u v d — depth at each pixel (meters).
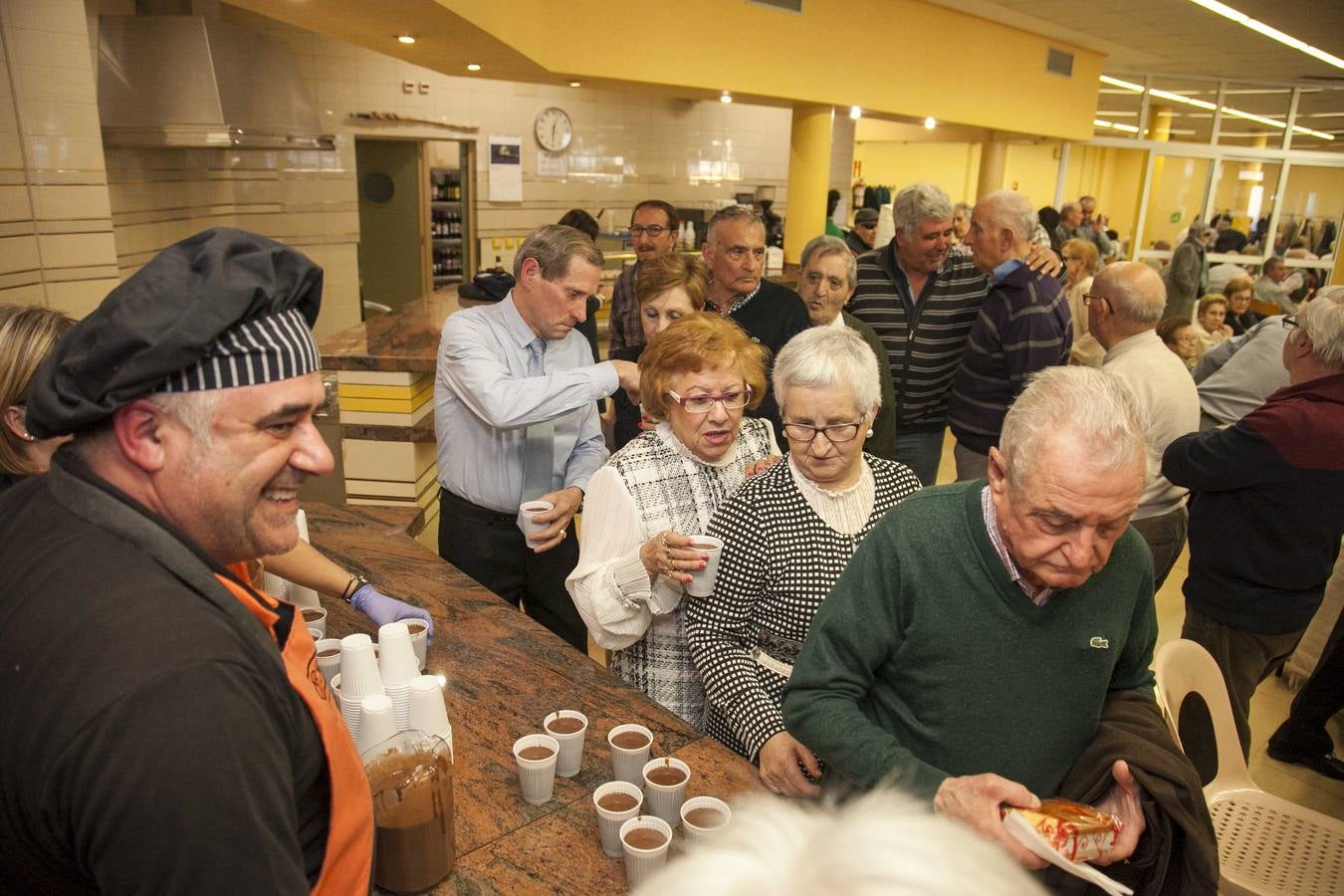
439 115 7.55
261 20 6.24
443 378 2.38
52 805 0.66
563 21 4.94
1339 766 2.91
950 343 3.46
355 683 1.29
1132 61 10.00
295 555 1.65
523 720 1.49
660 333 1.76
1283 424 2.09
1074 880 1.09
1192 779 1.15
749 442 1.91
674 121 9.46
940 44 7.34
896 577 1.28
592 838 1.22
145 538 0.74
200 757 0.66
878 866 0.41
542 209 8.56
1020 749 1.27
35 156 3.15
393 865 1.08
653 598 1.65
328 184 6.85
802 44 6.16
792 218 7.02
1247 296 6.43
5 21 3.02
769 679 1.55
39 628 0.69
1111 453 1.04
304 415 0.81
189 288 0.73
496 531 2.45
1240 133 13.09
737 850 0.45
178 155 5.39
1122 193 13.64
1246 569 2.24
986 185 10.16
